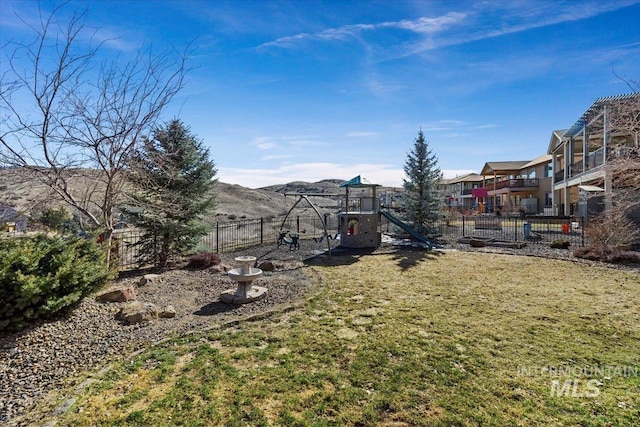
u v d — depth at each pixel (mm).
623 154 10852
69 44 5723
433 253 11086
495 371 3301
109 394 2943
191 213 9164
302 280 7344
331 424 2527
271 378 3195
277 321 4836
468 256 10438
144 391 2986
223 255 11133
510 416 2592
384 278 7570
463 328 4469
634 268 8203
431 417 2594
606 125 11234
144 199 7512
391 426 2504
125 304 4980
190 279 7375
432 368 3365
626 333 4262
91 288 4797
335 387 3035
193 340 4113
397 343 3990
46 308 4055
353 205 18906
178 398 2867
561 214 25031
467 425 2498
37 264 4117
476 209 36750
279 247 12602
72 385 3100
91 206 8727
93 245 5188
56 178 5777
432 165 14984
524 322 4680
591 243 10406
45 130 5570
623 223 10398
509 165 37188
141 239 8875
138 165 6738
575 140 22234
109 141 6234
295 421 2561
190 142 9125
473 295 6102
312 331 4418
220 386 3061
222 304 5625
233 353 3756
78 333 4121
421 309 5305
